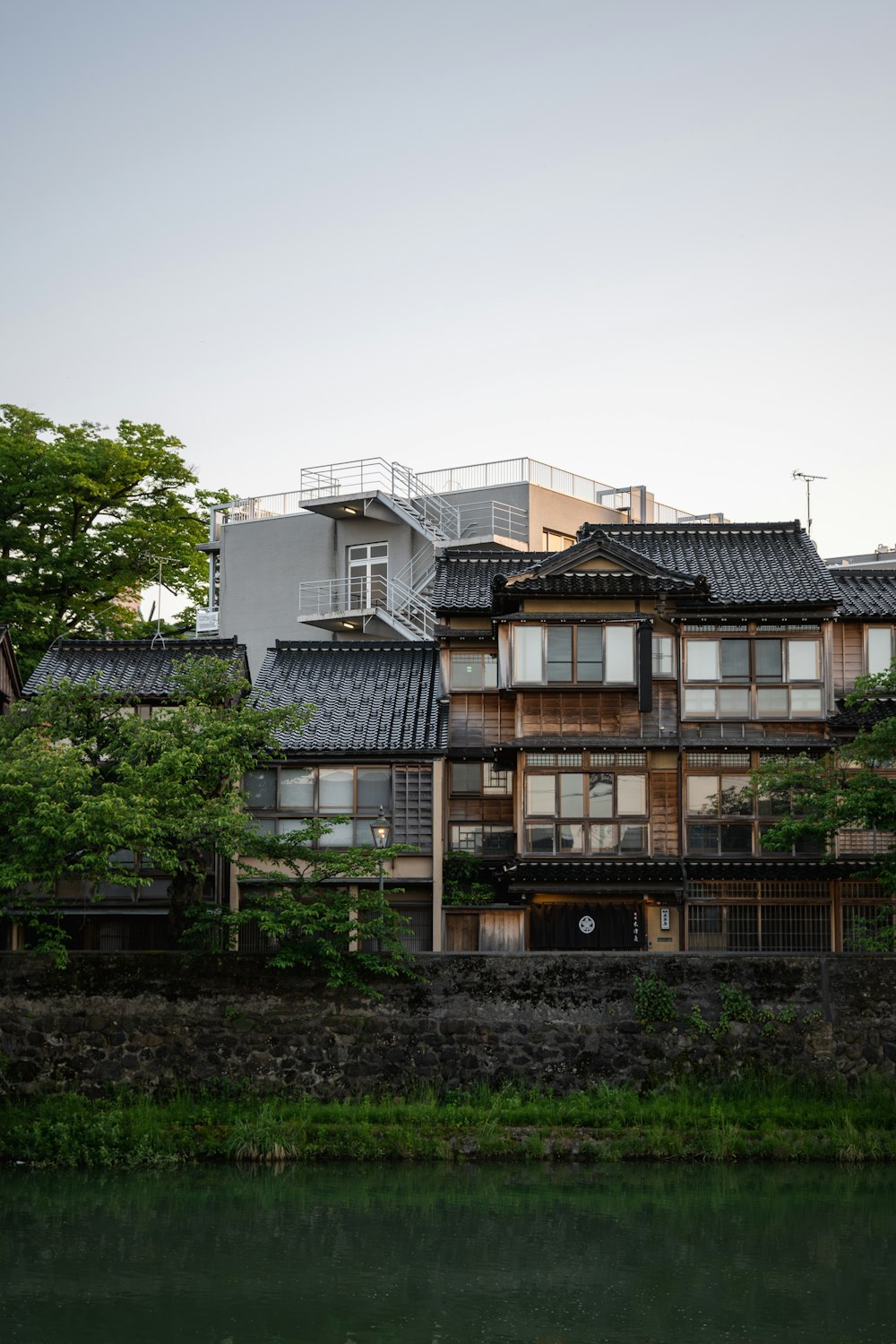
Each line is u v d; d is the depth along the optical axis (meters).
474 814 43.28
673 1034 34.94
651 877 40.53
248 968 35.19
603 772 41.47
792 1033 34.97
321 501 58.00
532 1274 24.97
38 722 35.94
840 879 40.84
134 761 34.69
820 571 43.19
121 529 53.59
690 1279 24.77
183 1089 34.53
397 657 45.69
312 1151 32.06
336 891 40.34
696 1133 32.59
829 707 41.50
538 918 41.38
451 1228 27.45
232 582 61.66
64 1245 26.27
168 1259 25.59
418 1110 33.41
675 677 41.84
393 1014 35.00
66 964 34.12
